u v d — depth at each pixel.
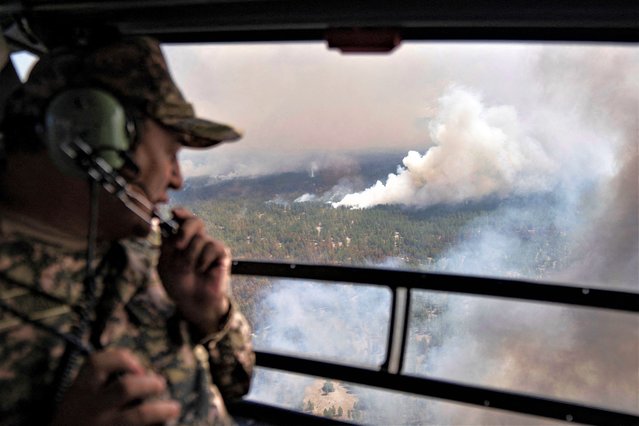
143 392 0.73
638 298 1.74
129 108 0.86
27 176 0.84
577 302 1.80
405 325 2.01
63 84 0.85
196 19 1.46
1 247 0.82
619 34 1.39
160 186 0.93
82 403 0.71
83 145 0.80
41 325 0.80
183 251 1.03
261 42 1.59
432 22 1.36
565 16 1.29
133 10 1.44
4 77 1.65
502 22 1.34
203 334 1.04
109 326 0.89
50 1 1.41
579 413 1.86
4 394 0.77
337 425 2.20
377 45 1.45
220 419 1.04
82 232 0.88
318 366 2.14
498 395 1.93
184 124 0.91
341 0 1.36
